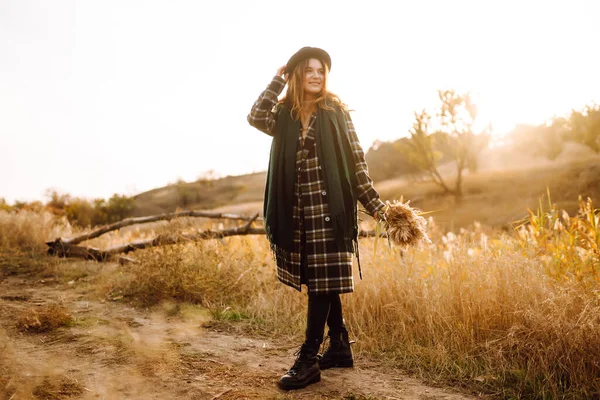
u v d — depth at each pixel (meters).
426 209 22.02
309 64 2.65
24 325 3.48
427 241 2.55
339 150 2.62
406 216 2.54
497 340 2.92
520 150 26.86
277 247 2.63
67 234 7.92
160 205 38.38
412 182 28.41
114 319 3.81
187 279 4.57
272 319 3.89
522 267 3.33
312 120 2.64
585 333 2.54
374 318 3.64
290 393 2.44
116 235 8.02
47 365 2.70
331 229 2.53
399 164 34.66
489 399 2.42
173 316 4.01
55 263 6.20
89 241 7.81
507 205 18.77
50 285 5.15
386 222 2.59
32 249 7.03
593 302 2.80
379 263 4.18
